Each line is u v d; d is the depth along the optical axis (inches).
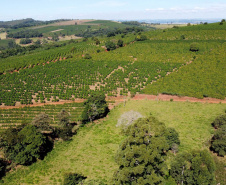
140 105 2780.5
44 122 1953.7
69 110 2711.6
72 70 4183.1
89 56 4968.0
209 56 4350.4
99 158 1748.3
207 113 2452.0
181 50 4963.1
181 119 2343.8
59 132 2066.9
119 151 1391.5
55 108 2741.1
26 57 5477.4
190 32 6195.9
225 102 2800.2
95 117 2495.1
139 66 4254.4
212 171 1268.5
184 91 3105.3
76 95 3152.1
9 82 3619.6
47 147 1883.6
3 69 4397.1
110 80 3681.1
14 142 1579.7
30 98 3107.8
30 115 2583.7
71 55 5162.4
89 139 2066.9
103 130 2234.3
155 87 3307.1
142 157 1143.0
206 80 3403.1
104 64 4463.6
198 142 1889.8
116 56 4985.2
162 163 1251.2
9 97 3142.2
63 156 1788.9
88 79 3730.3
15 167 1614.2
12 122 2423.7
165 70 3978.8
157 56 4808.1
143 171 1143.6
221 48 4648.1
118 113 2603.3
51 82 3656.5
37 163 1684.3
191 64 4106.8
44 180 1486.2
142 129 1300.4
